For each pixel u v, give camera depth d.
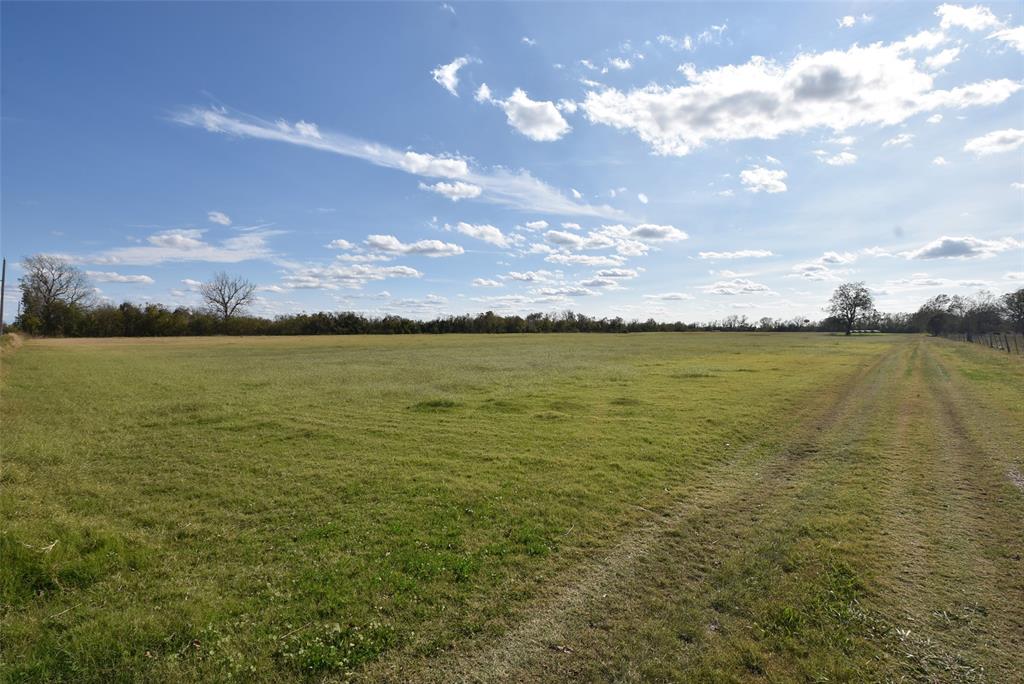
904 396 19.86
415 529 7.43
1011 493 8.67
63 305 94.06
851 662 4.48
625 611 5.30
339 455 11.66
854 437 13.31
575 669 4.42
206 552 6.64
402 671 4.41
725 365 34.81
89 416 15.87
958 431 13.58
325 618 5.14
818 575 6.00
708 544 6.96
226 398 19.98
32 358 38.75
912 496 8.73
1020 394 19.44
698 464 11.00
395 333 124.81
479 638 4.86
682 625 5.04
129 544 6.77
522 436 13.57
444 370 32.62
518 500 8.70
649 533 7.34
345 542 6.95
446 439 13.25
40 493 8.70
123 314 99.44
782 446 12.55
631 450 12.07
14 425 14.05
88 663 4.44
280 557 6.51
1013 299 87.38
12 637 4.74
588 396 20.56
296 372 31.20
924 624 5.01
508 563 6.38
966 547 6.70
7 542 6.14
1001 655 4.54
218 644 4.67
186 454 11.65
